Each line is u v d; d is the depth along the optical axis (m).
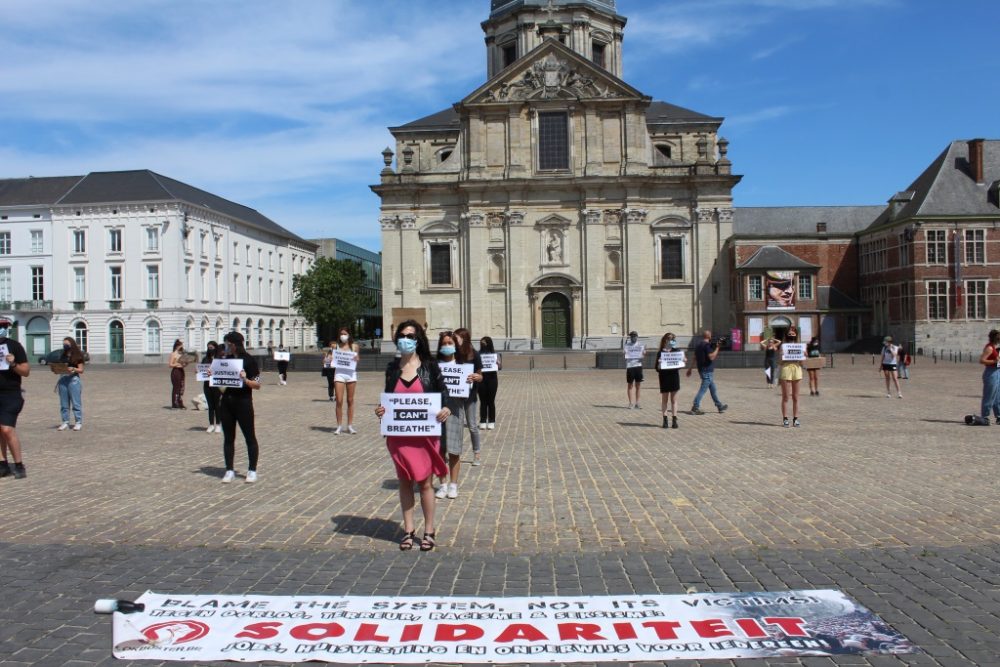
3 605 6.92
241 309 81.88
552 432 18.52
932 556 8.22
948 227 56.94
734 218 70.25
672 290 57.22
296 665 5.75
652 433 18.17
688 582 7.41
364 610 6.70
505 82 57.53
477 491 11.71
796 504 10.61
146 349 68.50
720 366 46.34
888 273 61.19
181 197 71.44
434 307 58.28
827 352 64.62
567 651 5.94
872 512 10.12
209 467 13.96
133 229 68.44
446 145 64.06
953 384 32.59
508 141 57.47
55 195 71.88
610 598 6.96
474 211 57.31
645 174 56.84
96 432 19.08
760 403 25.19
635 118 56.97
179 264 68.19
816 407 23.72
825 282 67.31
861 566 7.88
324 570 7.85
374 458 14.97
